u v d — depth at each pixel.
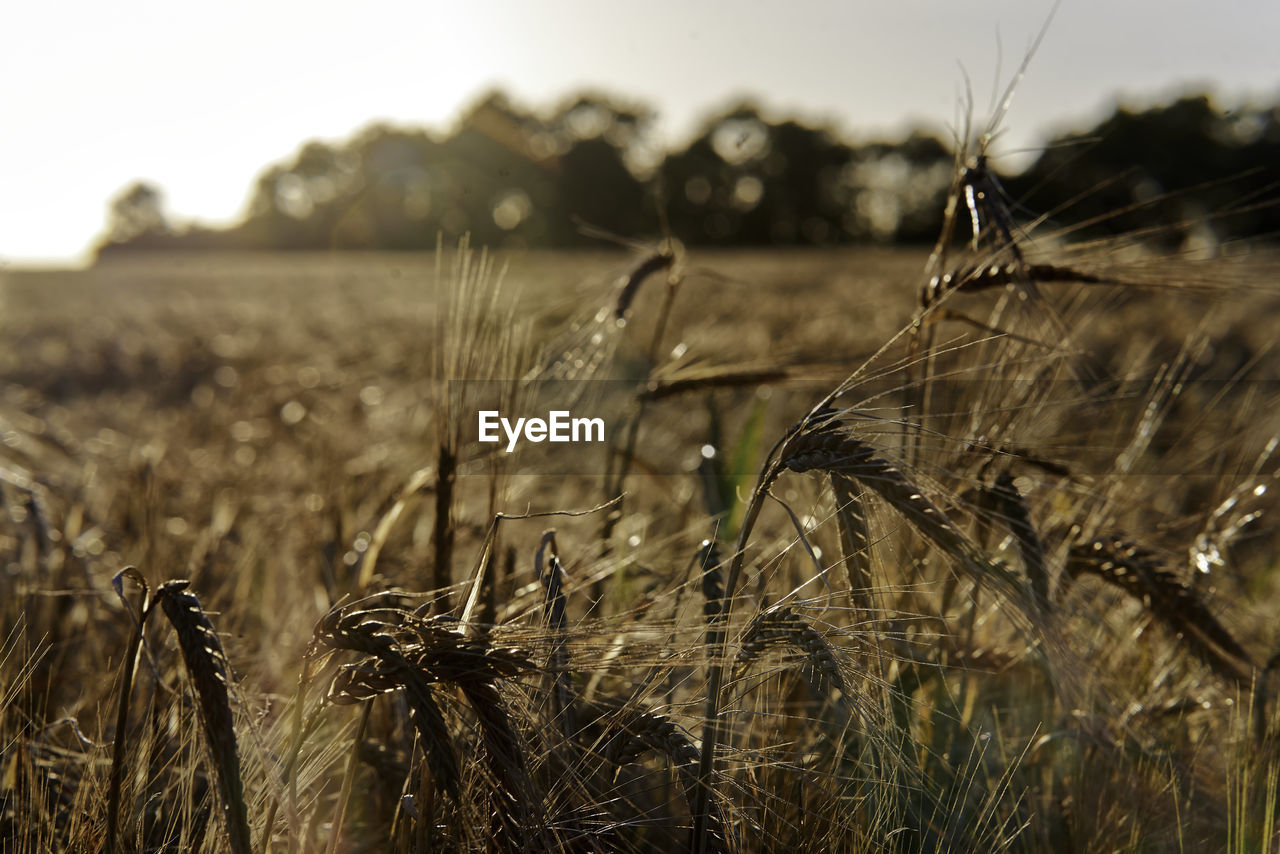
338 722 0.64
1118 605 0.74
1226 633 0.65
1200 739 0.67
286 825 0.57
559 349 0.73
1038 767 0.66
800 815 0.59
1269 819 0.58
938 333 0.74
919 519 0.54
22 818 0.57
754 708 0.61
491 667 0.51
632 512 0.91
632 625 0.55
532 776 0.54
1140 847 0.61
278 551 0.88
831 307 2.99
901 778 0.58
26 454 0.96
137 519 0.87
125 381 2.83
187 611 0.50
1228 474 0.80
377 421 1.32
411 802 0.54
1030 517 0.63
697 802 0.55
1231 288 0.63
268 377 2.09
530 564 0.70
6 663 0.63
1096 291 0.71
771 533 0.75
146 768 0.56
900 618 0.58
